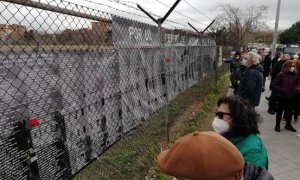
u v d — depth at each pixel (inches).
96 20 108.9
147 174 165.8
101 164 140.9
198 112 327.9
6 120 71.5
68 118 95.0
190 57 317.4
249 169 60.8
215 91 496.1
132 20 144.5
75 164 99.7
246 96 213.3
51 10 84.3
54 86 87.4
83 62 102.7
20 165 75.3
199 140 45.0
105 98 120.3
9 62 72.2
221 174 42.8
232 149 45.3
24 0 75.2
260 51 570.6
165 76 202.7
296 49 1323.8
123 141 162.1
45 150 84.4
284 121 307.0
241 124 83.5
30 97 78.2
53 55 86.8
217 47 597.3
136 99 155.6
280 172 190.2
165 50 210.7
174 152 45.6
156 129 198.8
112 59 125.6
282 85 263.1
